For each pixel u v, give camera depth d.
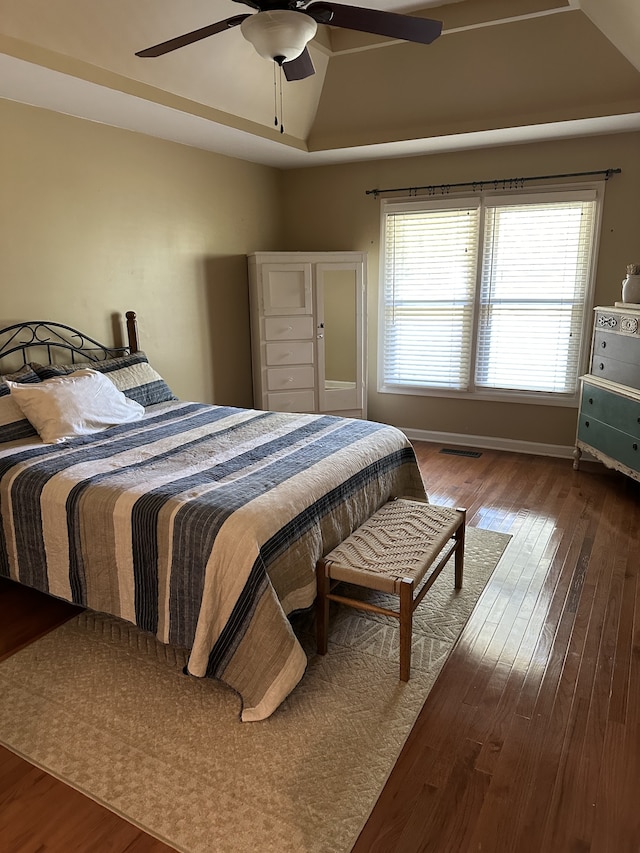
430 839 1.52
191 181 4.29
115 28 2.77
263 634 1.92
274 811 1.60
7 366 3.20
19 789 1.68
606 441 3.88
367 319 5.16
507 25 3.35
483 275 4.68
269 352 4.81
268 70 3.62
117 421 3.17
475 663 2.21
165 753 1.80
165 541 2.05
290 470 2.43
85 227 3.55
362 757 1.77
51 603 2.66
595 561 2.98
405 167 4.77
